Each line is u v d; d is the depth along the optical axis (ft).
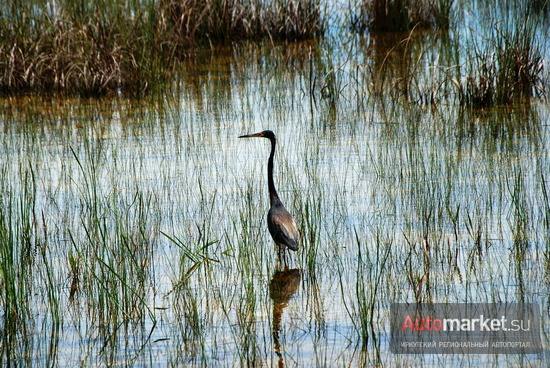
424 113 59.88
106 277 35.01
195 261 35.99
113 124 60.23
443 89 65.00
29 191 45.96
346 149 52.11
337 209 41.68
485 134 53.78
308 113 61.52
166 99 66.80
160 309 32.24
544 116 57.21
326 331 29.86
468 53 67.10
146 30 76.18
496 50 64.85
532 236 37.06
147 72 68.95
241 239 38.65
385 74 70.74
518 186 40.14
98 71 69.10
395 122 57.93
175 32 80.69
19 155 53.16
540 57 63.52
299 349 28.58
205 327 30.63
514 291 31.83
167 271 35.94
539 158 47.75
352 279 34.09
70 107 65.82
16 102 67.92
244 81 71.92
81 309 32.63
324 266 35.53
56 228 39.93
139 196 42.06
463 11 89.30
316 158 50.29
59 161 51.78
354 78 66.74
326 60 76.64
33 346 29.58
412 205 41.83
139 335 30.30
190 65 78.48
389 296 32.22
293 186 44.27
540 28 78.13
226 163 50.29
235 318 31.27
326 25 88.53
